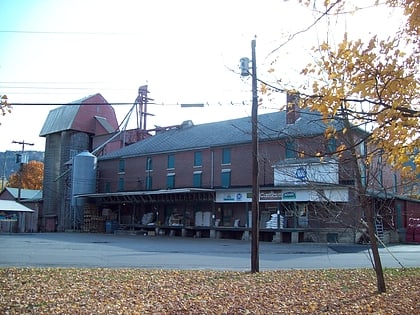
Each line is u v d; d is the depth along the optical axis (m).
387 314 8.56
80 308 8.69
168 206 48.97
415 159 6.22
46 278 12.40
